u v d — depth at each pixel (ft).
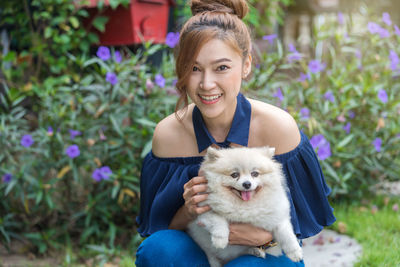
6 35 18.51
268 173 7.07
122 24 16.38
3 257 13.79
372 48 17.40
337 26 18.99
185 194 7.43
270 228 7.25
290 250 6.97
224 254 7.81
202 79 7.43
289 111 14.29
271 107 8.54
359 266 11.64
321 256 12.80
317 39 17.03
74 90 14.51
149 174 8.87
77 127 13.92
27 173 13.97
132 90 13.93
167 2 17.37
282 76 15.88
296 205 8.15
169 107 14.16
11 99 14.62
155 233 8.13
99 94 13.98
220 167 7.06
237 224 7.24
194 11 8.13
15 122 14.89
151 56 17.72
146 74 14.62
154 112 14.01
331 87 16.42
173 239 7.84
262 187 7.09
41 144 14.03
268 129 8.19
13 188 14.55
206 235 7.63
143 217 9.21
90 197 14.05
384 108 16.07
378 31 16.56
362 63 17.20
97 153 14.28
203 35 7.22
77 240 14.74
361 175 16.66
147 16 16.52
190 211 7.34
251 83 14.34
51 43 17.74
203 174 7.47
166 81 14.38
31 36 17.42
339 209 16.06
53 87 16.21
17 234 14.69
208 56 7.30
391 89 16.96
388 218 14.89
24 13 17.75
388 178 17.71
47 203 14.40
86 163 14.26
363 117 16.85
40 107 15.97
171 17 20.01
